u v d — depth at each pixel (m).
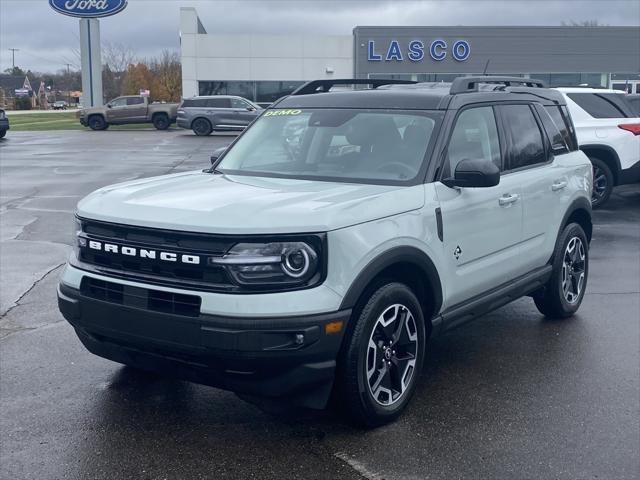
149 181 4.92
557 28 43.94
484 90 5.61
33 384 4.93
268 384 3.83
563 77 44.59
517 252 5.50
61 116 67.50
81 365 5.28
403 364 4.42
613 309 6.82
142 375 5.10
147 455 3.97
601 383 5.03
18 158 22.67
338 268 3.84
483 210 4.99
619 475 3.80
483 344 5.84
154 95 76.62
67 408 4.55
